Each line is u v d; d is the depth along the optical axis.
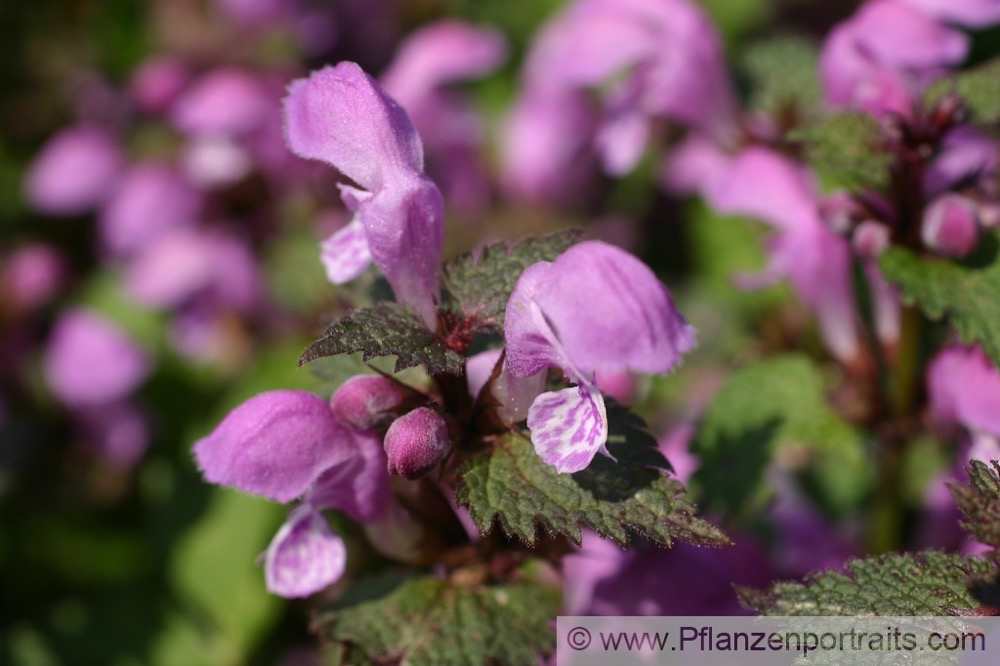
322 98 0.23
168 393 0.40
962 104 0.25
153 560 0.36
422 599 0.24
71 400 0.40
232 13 0.42
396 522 0.24
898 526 0.28
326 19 0.46
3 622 0.36
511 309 0.22
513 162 0.44
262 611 0.33
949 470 0.28
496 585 0.24
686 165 0.38
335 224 0.35
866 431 0.28
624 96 0.32
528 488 0.22
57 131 0.46
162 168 0.42
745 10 0.44
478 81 0.48
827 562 0.29
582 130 0.43
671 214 0.43
